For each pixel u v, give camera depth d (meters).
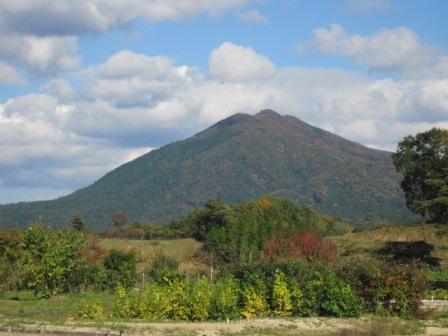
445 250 62.75
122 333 16.84
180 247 78.44
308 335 16.28
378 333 16.97
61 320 20.14
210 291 19.91
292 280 20.50
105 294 35.34
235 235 64.81
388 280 20.48
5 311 24.16
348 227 94.50
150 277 43.75
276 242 48.69
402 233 69.75
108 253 55.44
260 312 20.27
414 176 68.06
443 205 58.31
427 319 19.94
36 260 33.47
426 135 66.81
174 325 18.20
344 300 19.86
